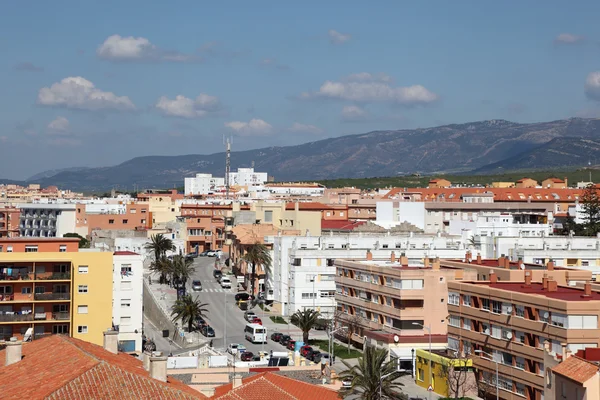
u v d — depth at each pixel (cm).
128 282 17338
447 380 13938
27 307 15475
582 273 15762
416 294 16900
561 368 10231
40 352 8294
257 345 18338
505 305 13488
